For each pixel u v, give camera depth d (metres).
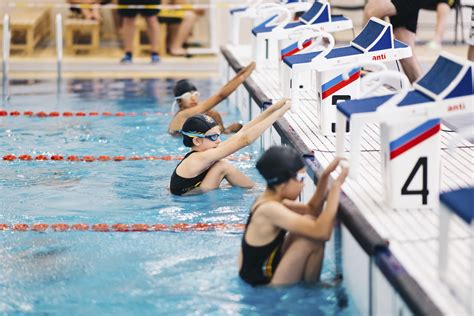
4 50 20.89
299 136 11.65
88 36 25.50
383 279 7.06
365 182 9.32
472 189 6.58
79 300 8.05
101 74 22.06
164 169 12.61
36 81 20.88
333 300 7.92
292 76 13.00
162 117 16.36
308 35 12.59
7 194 11.43
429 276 6.75
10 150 13.87
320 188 8.27
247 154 13.57
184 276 8.53
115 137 14.68
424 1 14.51
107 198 11.18
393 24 14.81
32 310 7.84
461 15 22.58
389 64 14.88
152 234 9.78
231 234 9.71
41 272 8.73
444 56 8.69
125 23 22.42
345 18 15.25
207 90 19.84
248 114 16.11
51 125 15.77
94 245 9.48
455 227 7.81
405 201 8.44
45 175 12.39
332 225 7.82
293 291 8.06
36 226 10.12
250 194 11.14
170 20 23.55
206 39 25.53
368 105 8.96
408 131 8.30
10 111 17.05
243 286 8.22
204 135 11.11
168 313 7.71
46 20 26.23
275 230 8.02
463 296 6.35
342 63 12.02
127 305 7.91
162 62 22.75
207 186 11.29
